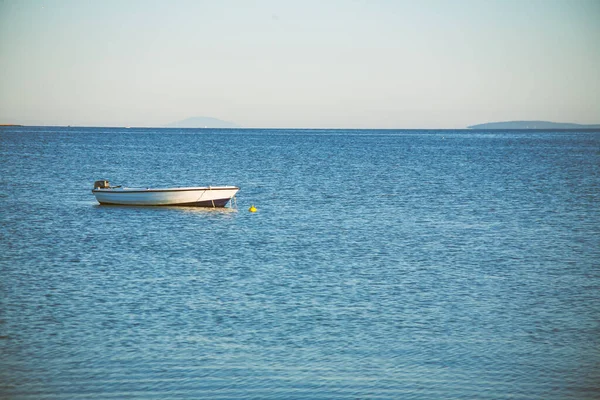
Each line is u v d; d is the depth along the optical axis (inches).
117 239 2135.8
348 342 1152.2
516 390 983.0
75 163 5743.1
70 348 1113.4
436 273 1663.4
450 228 2388.0
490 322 1268.5
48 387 972.6
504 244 2073.1
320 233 2266.2
